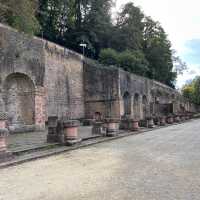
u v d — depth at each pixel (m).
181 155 12.30
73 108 33.09
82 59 35.78
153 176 8.68
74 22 48.00
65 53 31.94
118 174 9.02
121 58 45.91
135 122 25.67
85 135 19.84
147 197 6.67
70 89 32.62
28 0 25.05
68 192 7.21
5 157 11.20
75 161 11.41
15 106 22.05
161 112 51.53
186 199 6.49
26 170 9.91
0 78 19.75
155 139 18.98
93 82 35.66
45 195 7.02
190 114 58.34
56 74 30.17
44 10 42.03
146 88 44.62
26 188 7.66
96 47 52.28
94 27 49.94
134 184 7.81
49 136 15.74
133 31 54.84
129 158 11.82
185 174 8.87
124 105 38.22
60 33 47.22
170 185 7.66
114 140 19.03
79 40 47.62
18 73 21.30
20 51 21.27
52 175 9.06
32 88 22.41
